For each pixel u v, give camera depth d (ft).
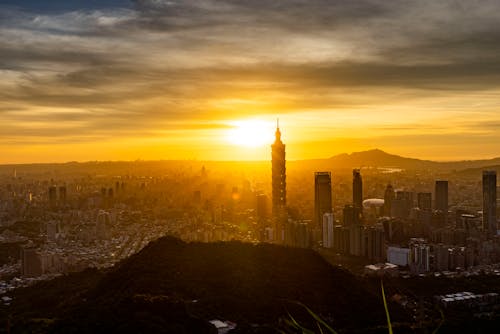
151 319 151.94
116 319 153.58
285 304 186.29
